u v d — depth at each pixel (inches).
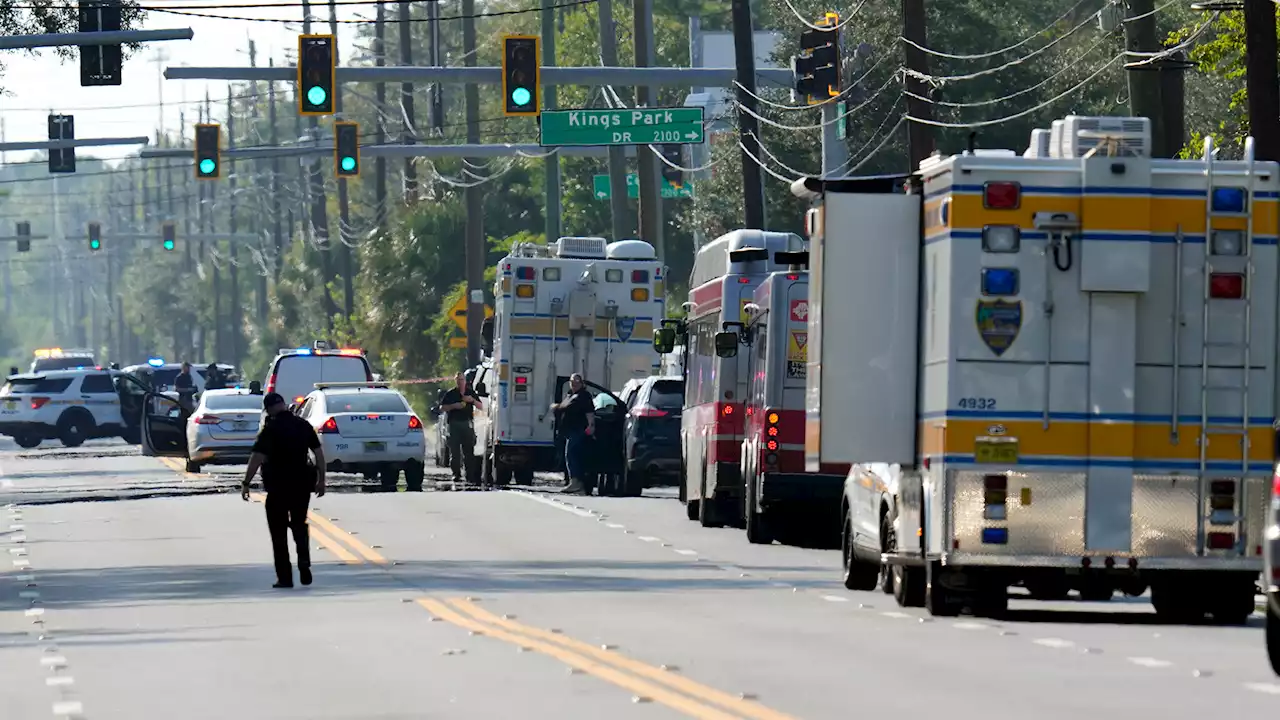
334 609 2603.3
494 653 2084.2
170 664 2050.9
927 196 2400.3
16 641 2305.6
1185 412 2309.3
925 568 2512.3
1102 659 1994.3
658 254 6609.3
